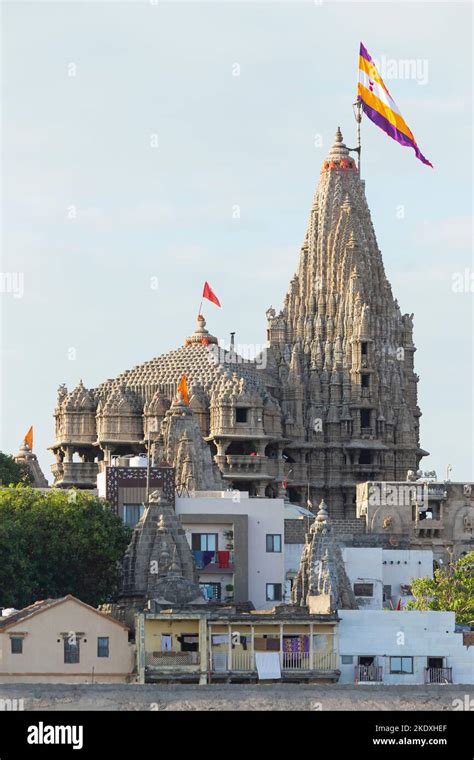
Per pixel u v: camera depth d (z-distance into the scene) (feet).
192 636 638.12
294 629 645.51
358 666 648.38
